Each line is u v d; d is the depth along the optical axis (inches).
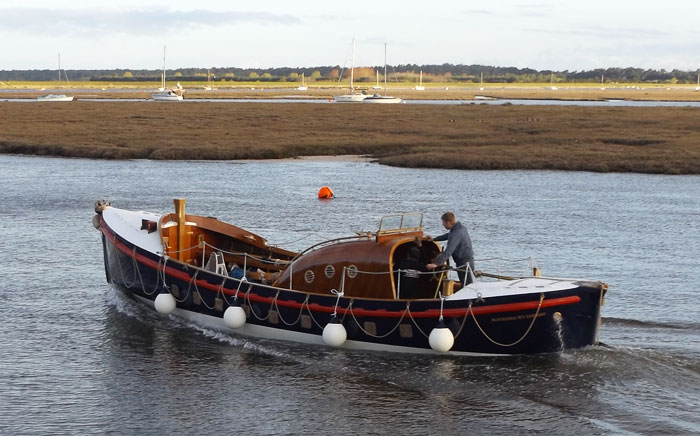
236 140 3966.5
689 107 7219.5
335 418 863.1
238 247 1310.3
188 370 1003.3
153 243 1262.3
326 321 1056.8
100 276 1444.4
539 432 824.9
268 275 1200.2
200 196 2396.7
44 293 1333.7
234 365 1019.3
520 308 959.6
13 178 2805.1
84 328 1160.8
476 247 1672.0
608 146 3762.3
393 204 2251.5
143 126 4746.6
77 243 1710.1
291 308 1078.4
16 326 1167.0
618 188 2625.5
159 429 835.4
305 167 3216.0
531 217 2044.8
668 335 1101.1
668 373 959.6
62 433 823.1
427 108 6983.3
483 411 875.4
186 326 1172.5
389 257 1040.2
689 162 3134.8
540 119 5472.4
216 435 822.5
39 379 969.5
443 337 981.2
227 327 1146.0
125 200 2311.8
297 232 1819.6
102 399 911.0
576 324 978.7
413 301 1005.8
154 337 1123.3
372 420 857.5
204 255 1254.3
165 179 2812.5
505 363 995.3
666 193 2511.1
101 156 3508.9
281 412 879.1
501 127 4817.9
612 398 898.1
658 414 858.1
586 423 838.5
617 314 1198.3
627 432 820.6
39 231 1839.3
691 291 1327.5
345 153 3764.8
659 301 1268.5
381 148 3836.1
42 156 3567.9
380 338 1037.2
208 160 3472.0
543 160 3228.3
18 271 1471.5
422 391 930.7
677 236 1804.9
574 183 2748.5
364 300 1034.1
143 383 960.3
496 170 3144.7
